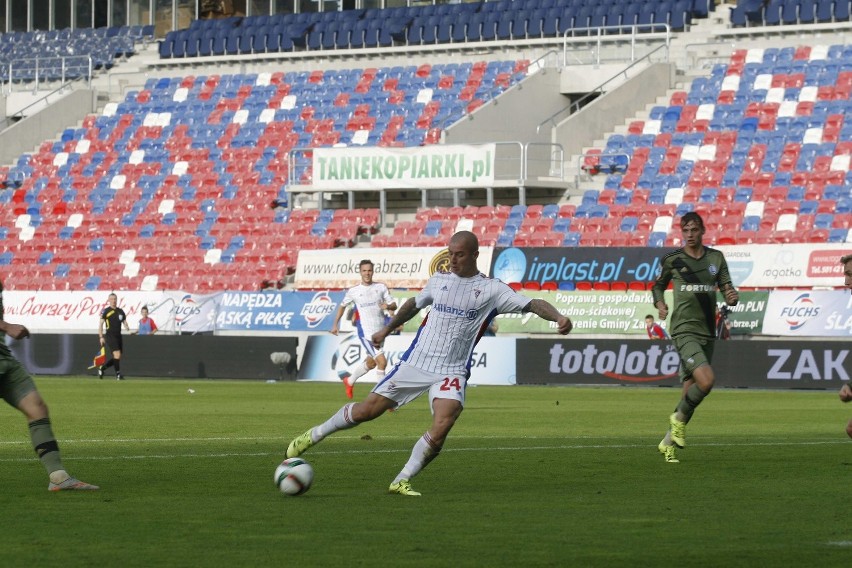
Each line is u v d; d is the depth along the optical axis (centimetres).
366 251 10819
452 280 2953
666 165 11481
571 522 2530
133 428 5153
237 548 2214
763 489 3105
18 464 3675
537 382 9312
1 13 16650
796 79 11925
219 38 14938
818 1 12475
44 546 2228
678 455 4038
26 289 12800
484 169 11331
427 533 2384
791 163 11081
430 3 14712
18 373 3016
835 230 10188
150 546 2233
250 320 10731
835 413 6238
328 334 10019
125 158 13900
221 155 13475
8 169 14100
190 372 10350
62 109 14612
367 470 3531
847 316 8969
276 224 12269
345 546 2238
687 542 2289
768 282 9638
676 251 3981
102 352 10038
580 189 11600
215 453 4050
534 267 10200
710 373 3788
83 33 16025
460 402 2933
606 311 9738
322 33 14512
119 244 12838
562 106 12862
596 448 4300
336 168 11925
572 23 13462
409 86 13525
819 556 2150
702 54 12838
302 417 5850
